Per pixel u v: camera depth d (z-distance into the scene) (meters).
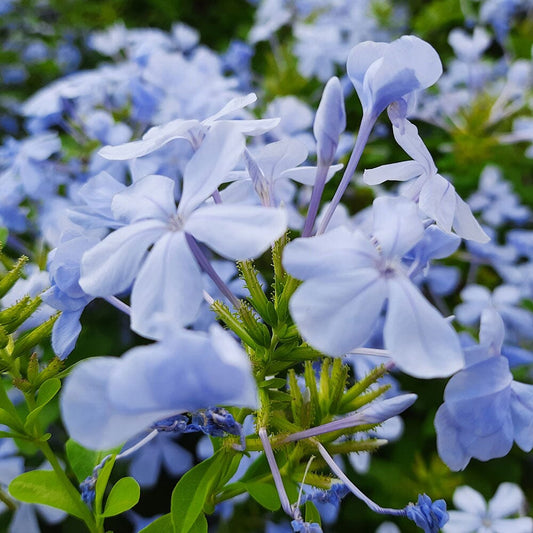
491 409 0.10
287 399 0.12
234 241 0.09
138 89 0.22
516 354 0.13
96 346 0.21
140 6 0.37
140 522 0.21
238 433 0.11
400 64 0.11
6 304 0.14
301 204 0.23
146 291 0.10
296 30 0.28
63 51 0.33
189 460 0.21
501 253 0.24
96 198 0.12
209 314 0.19
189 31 0.29
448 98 0.27
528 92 0.28
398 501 0.21
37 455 0.20
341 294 0.09
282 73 0.28
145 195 0.11
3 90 0.32
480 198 0.26
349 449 0.12
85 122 0.23
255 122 0.11
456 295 0.26
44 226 0.20
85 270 0.10
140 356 0.08
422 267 0.12
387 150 0.26
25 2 0.34
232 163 0.10
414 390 0.22
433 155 0.29
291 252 0.09
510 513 0.18
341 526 0.21
